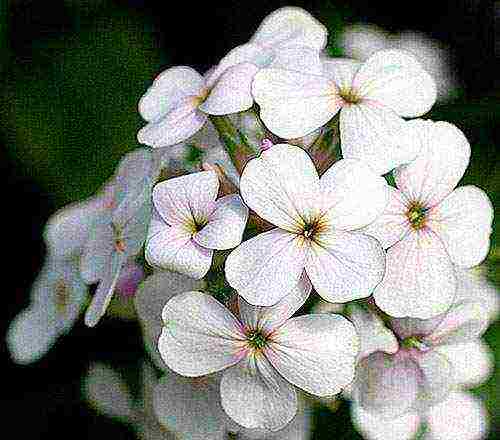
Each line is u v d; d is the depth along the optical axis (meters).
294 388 0.21
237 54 0.22
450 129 0.22
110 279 0.21
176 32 0.29
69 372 0.27
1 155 0.28
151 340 0.22
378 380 0.22
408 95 0.22
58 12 0.29
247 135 0.22
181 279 0.21
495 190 0.27
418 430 0.23
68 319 0.23
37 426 0.27
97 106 0.28
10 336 0.25
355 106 0.21
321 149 0.21
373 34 0.29
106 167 0.28
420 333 0.22
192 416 0.22
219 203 0.21
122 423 0.27
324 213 0.20
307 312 0.21
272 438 0.23
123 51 0.29
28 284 0.28
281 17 0.23
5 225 0.28
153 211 0.21
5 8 0.29
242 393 0.21
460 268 0.22
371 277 0.20
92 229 0.24
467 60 0.30
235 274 0.20
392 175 0.22
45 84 0.29
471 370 0.24
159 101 0.23
